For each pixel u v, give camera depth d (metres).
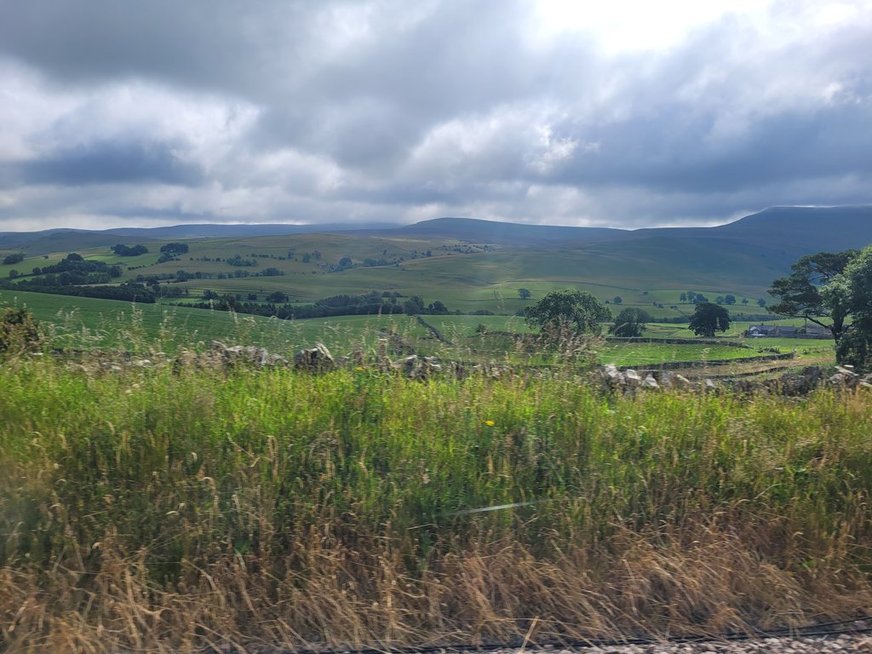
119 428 4.36
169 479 4.04
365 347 6.13
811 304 51.88
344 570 3.67
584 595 3.64
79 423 4.40
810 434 5.14
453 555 3.79
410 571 3.74
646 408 5.56
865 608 3.73
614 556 3.95
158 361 5.40
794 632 3.51
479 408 5.05
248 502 3.90
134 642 3.24
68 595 3.43
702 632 3.49
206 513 3.82
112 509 3.83
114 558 3.57
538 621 3.51
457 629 3.46
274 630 3.38
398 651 3.29
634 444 4.87
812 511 4.29
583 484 4.34
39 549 3.65
